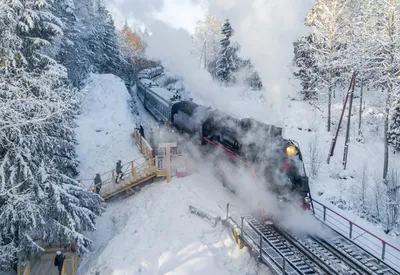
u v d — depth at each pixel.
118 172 18.06
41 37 12.16
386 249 15.20
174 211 14.63
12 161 11.41
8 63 10.89
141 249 12.88
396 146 25.00
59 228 12.26
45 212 12.05
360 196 19.56
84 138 25.25
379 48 25.23
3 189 10.48
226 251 12.33
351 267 11.24
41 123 11.38
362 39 25.81
